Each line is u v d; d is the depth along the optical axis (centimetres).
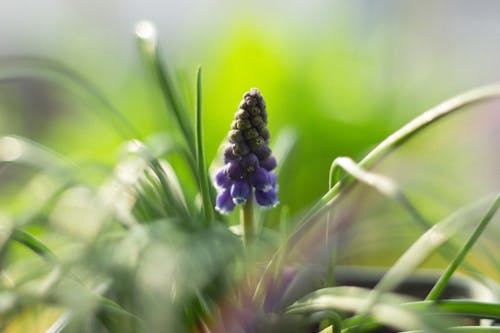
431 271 35
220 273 29
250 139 28
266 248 32
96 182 37
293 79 60
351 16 78
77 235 31
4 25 126
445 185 40
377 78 67
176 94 33
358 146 59
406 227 36
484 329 27
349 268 35
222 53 62
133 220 31
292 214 51
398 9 100
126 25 124
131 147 33
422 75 74
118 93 68
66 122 73
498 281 38
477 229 28
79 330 29
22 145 34
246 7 65
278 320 29
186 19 117
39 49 118
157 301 26
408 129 28
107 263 28
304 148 58
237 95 59
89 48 103
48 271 29
